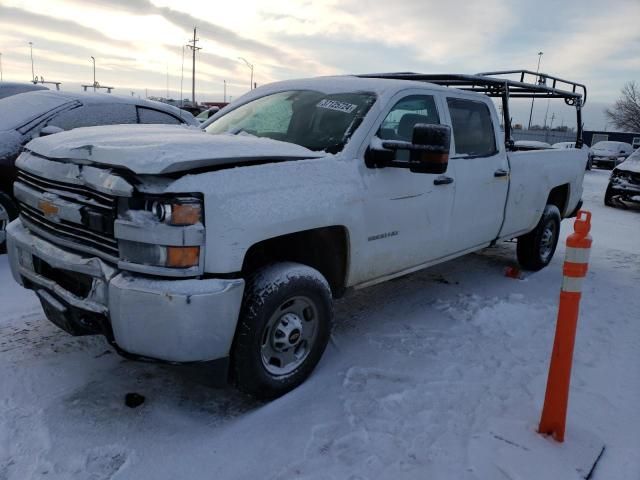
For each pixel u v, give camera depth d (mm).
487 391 3342
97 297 2713
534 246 6000
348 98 3859
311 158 3246
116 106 6688
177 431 2812
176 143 2783
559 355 2746
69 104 6270
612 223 10617
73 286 2930
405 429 2904
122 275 2621
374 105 3691
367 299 4938
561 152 6180
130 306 2564
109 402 3033
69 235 2885
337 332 4145
